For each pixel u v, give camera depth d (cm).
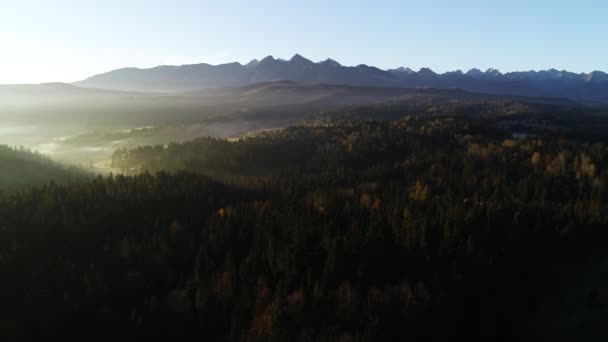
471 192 10631
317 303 6075
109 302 6538
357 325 5756
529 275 6794
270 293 6400
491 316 6050
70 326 6178
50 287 6825
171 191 10700
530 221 8062
